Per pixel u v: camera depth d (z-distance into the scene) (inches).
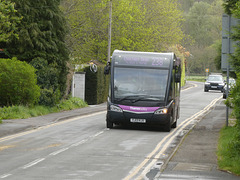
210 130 1708.9
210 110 2918.3
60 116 2122.3
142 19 4598.9
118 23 4293.8
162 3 4955.7
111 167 969.5
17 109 1990.7
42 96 2314.2
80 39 4074.8
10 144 1289.4
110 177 866.1
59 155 1111.0
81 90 3014.3
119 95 1712.6
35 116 2062.0
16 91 2100.1
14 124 1707.7
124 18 4293.8
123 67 1743.4
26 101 2155.5
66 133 1561.3
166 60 1758.1
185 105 3353.8
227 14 1695.4
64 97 2743.6
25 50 2418.8
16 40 2383.1
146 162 1037.8
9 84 2089.1
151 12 4845.0
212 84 5433.1
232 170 922.7
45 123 1844.2
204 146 1270.9
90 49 4271.7
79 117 2220.7
